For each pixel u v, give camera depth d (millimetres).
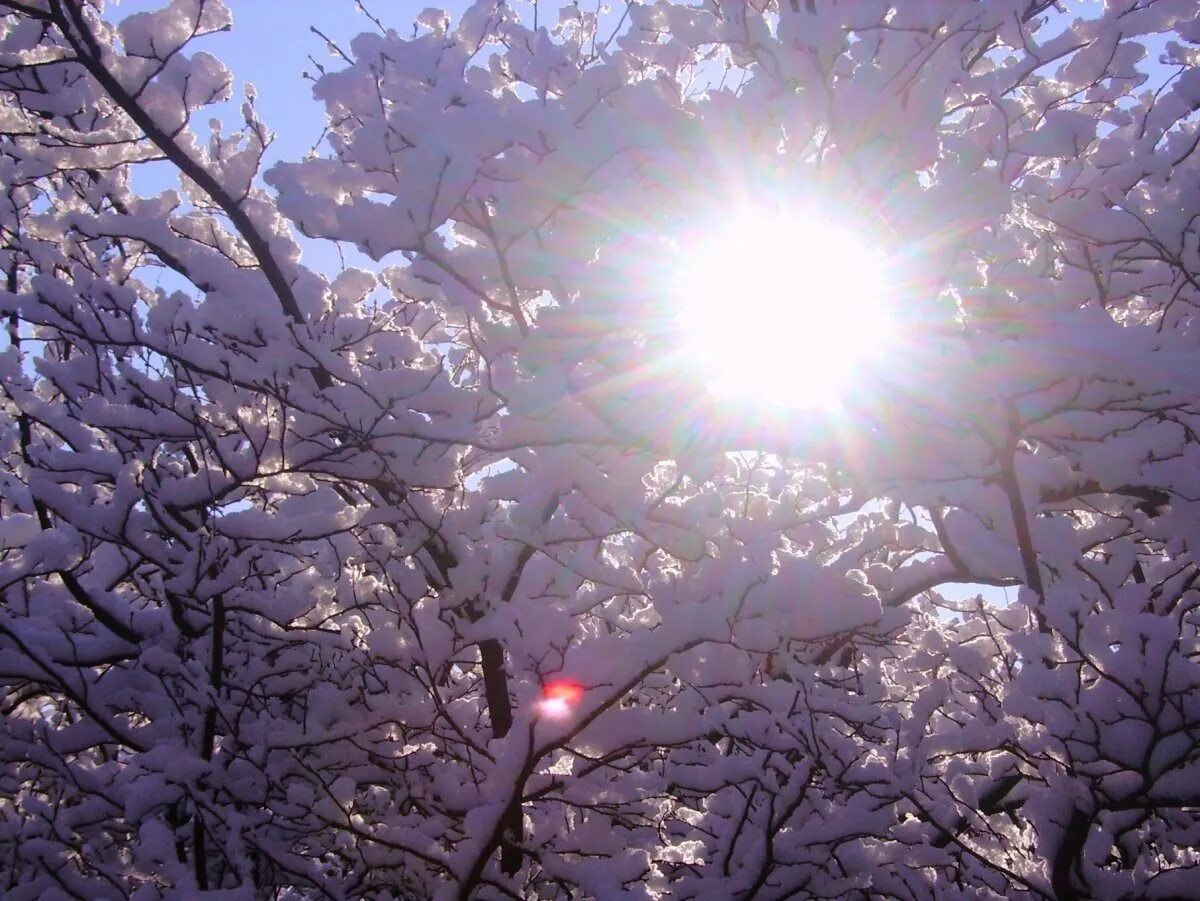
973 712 4934
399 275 5043
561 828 4352
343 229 3881
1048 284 4473
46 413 5133
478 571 4555
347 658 4832
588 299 4219
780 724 4074
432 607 4695
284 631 4902
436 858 4039
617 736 4137
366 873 4555
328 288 4762
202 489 4461
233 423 4633
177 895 3938
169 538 4984
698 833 4719
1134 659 3340
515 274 4281
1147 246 4859
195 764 4137
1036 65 4566
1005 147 4258
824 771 4250
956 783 4262
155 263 5547
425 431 4367
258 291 4656
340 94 4363
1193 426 4512
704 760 4633
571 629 4102
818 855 4121
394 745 4559
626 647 4062
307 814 4305
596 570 4656
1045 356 4000
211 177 4543
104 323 4531
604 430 4301
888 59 4352
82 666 4641
